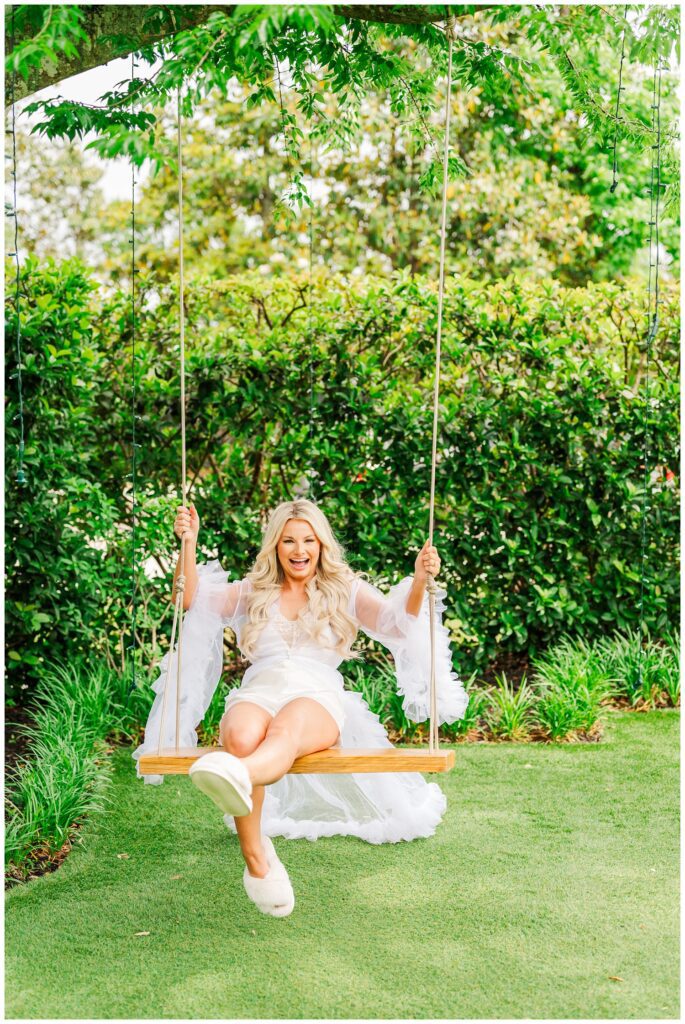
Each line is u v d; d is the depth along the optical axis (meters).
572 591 5.96
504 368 6.13
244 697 3.31
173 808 4.30
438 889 3.49
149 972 2.97
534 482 6.02
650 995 2.81
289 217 5.30
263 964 3.01
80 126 3.98
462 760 4.84
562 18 4.57
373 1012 2.73
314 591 3.62
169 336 6.01
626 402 6.03
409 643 3.69
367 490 5.96
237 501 6.02
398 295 6.05
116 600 5.68
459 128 11.25
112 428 5.86
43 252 12.99
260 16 2.68
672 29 4.53
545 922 3.24
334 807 3.97
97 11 3.78
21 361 5.18
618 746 4.98
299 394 5.97
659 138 4.73
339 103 5.08
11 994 2.86
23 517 5.18
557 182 11.89
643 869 3.63
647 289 6.25
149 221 13.10
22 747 4.78
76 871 3.70
